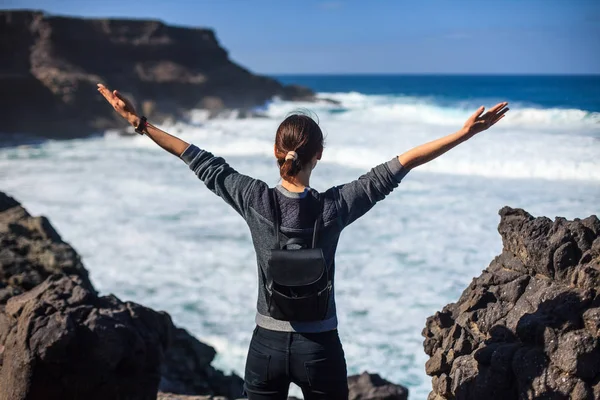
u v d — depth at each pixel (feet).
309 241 7.89
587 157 18.19
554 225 9.73
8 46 176.96
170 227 58.23
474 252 44.19
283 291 7.67
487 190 48.85
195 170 8.64
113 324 13.65
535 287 9.50
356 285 40.32
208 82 210.79
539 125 33.14
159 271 45.98
